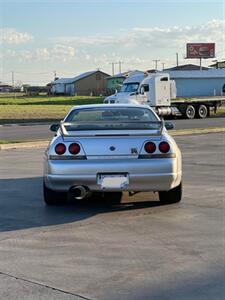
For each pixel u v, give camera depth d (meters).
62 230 7.31
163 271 5.58
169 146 8.17
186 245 6.50
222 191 10.04
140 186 8.11
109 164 7.99
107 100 39.94
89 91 139.50
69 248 6.45
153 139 8.16
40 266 5.79
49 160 8.21
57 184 8.16
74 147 8.09
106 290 5.08
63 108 57.16
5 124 35.50
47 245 6.59
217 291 5.04
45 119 40.28
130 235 7.00
